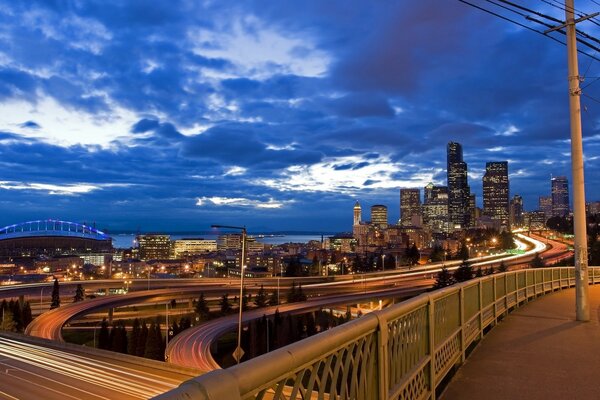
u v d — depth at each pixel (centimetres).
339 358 304
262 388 216
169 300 10219
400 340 455
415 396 495
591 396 604
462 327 791
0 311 8969
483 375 702
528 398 596
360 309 10431
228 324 6856
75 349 3928
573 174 1269
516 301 1514
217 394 181
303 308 8181
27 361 3394
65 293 12500
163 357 6031
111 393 2439
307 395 262
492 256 15788
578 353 851
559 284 2317
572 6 1220
